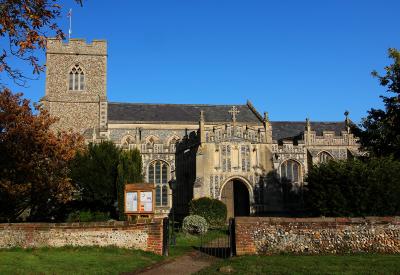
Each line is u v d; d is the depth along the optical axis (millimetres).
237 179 40719
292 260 15742
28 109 30719
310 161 48875
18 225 19078
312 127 58156
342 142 50750
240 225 17641
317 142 50281
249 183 40719
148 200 22438
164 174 47562
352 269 13875
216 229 33656
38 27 12469
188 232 28734
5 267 14266
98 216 34125
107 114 52219
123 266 15266
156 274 14625
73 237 18812
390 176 24047
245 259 16172
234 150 40969
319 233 17594
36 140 30062
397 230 17375
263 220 17734
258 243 17562
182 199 44688
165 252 18547
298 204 46938
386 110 29406
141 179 36062
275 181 41312
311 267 14305
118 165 34750
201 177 39719
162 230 18547
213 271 14438
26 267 14391
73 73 53875
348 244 17453
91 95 53688
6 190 27484
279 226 17672
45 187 30578
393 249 17234
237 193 43281
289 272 13586
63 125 52438
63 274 13578
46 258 16141
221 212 36219
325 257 16344
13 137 29312
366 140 30312
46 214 34531
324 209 24844
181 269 15570
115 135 51000
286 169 47750
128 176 34250
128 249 18375
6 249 18438
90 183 35625
